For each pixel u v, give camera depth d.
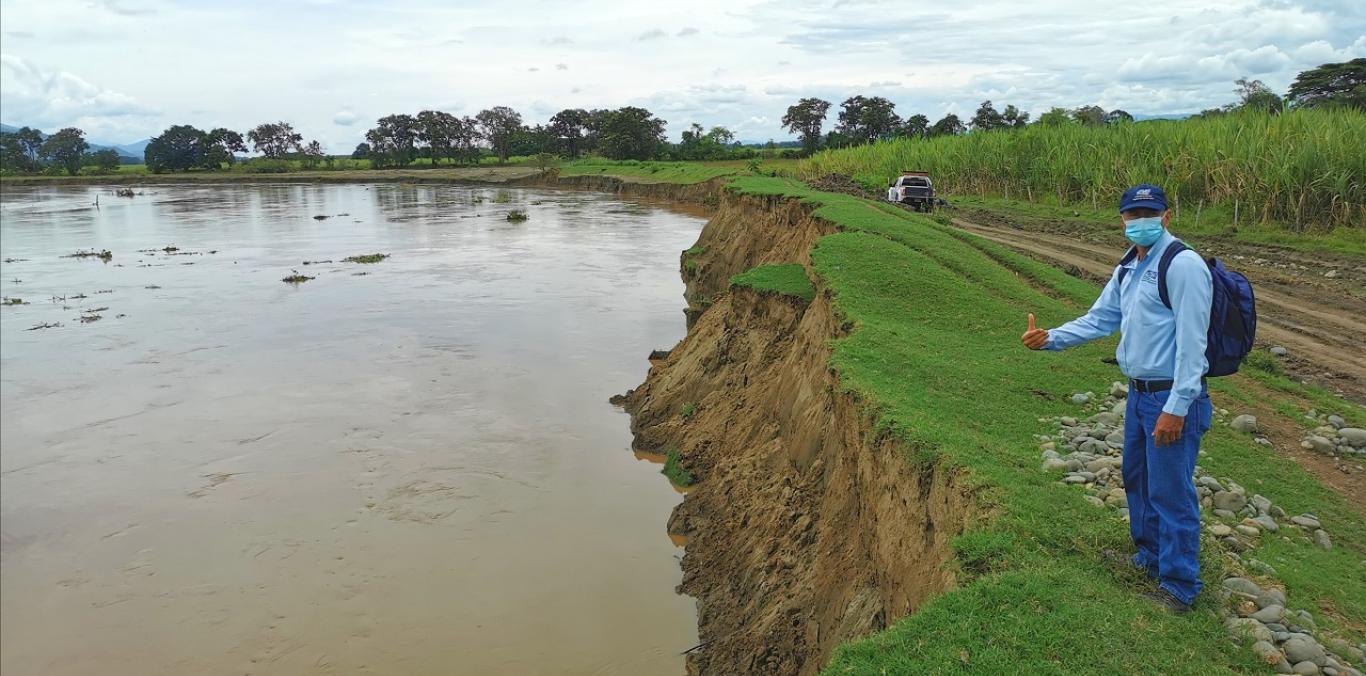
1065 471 7.49
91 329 27.20
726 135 127.69
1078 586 5.51
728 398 16.36
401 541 13.15
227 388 20.80
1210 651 5.00
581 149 144.50
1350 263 20.81
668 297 30.52
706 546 12.21
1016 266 17.81
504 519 13.73
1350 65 44.25
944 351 11.30
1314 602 5.80
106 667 10.45
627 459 16.12
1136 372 5.41
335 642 10.74
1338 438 9.22
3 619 11.46
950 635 5.16
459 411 18.77
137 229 57.47
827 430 10.85
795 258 21.77
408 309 29.06
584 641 10.52
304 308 29.66
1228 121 30.09
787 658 8.66
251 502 14.65
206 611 11.53
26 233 55.22
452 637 10.72
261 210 73.19
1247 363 12.19
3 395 20.58
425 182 112.12
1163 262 5.21
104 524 14.02
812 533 9.95
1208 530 6.77
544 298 30.52
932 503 7.17
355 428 17.91
